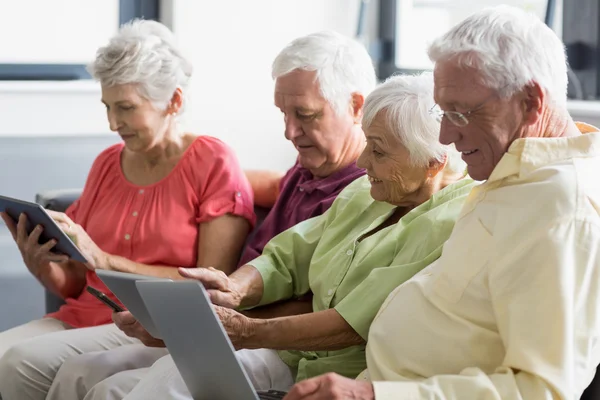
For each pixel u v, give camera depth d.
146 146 2.98
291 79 2.70
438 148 2.20
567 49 3.94
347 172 2.79
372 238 2.33
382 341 1.98
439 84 1.90
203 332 1.86
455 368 1.86
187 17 4.71
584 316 1.73
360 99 2.76
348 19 5.04
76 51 4.82
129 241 2.99
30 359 2.71
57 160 4.70
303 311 2.60
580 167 1.83
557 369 1.69
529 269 1.75
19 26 4.70
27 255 2.88
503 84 1.84
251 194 3.08
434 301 1.90
